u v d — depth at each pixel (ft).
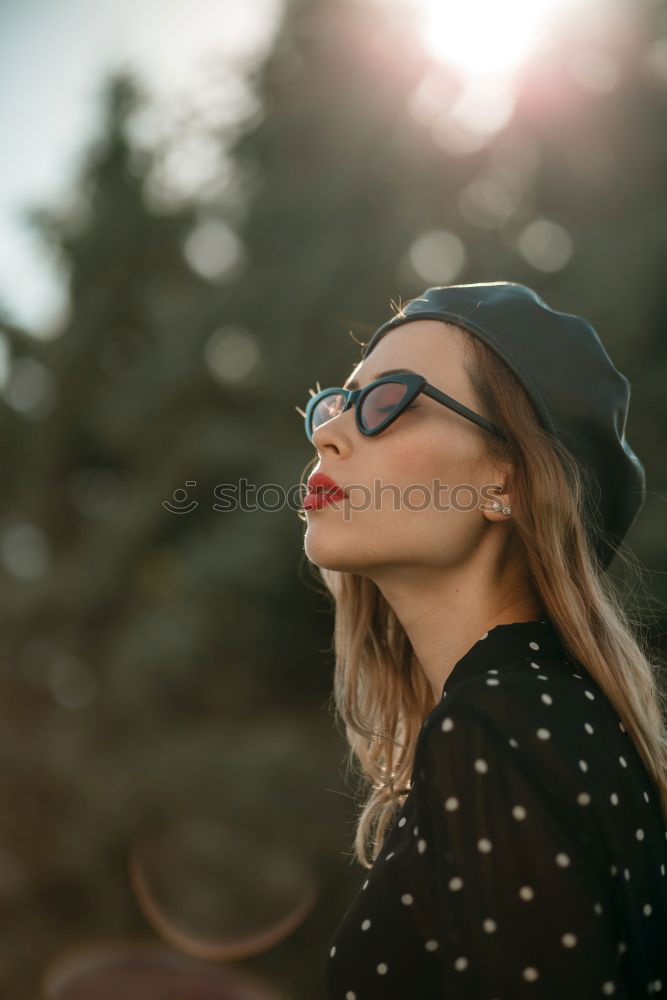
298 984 35.32
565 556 5.33
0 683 51.62
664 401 30.42
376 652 6.80
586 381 5.56
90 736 44.27
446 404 5.38
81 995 39.68
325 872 36.45
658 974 4.27
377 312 40.40
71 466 60.23
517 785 4.05
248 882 35.73
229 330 47.39
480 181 43.21
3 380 60.80
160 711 42.98
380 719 6.75
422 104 44.52
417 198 43.27
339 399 6.04
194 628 40.73
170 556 48.24
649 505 28.86
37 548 60.80
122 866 40.37
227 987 35.81
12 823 45.60
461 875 4.00
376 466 5.38
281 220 45.96
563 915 3.84
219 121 51.13
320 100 46.98
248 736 40.04
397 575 5.52
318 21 47.93
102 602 50.80
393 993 4.27
